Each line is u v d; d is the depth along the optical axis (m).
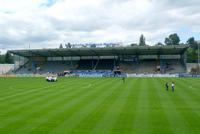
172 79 54.19
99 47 71.12
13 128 13.42
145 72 77.38
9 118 15.80
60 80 54.06
